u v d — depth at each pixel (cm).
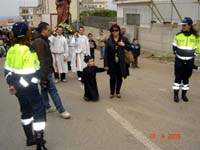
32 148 341
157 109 474
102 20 1786
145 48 1188
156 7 1325
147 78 726
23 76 306
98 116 445
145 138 362
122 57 513
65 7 1756
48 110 461
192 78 703
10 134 385
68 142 355
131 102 516
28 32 313
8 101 543
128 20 1642
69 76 774
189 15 1184
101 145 345
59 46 680
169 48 1058
